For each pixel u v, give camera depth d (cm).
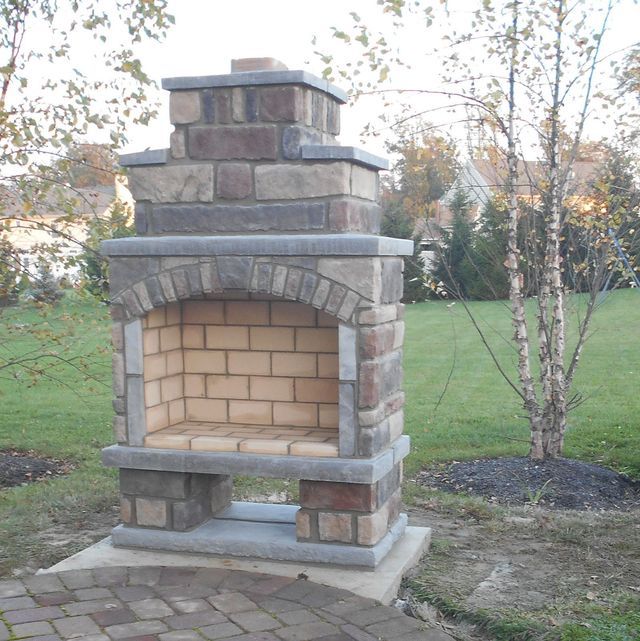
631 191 650
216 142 401
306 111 400
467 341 1570
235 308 446
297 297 385
